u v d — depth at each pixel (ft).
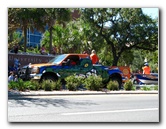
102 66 57.62
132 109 35.22
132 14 97.71
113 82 56.13
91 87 53.36
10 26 58.23
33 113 30.66
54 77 52.90
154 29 99.81
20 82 47.98
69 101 39.73
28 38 138.31
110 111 33.40
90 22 101.55
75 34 124.57
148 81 71.20
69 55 54.70
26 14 82.02
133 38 100.83
